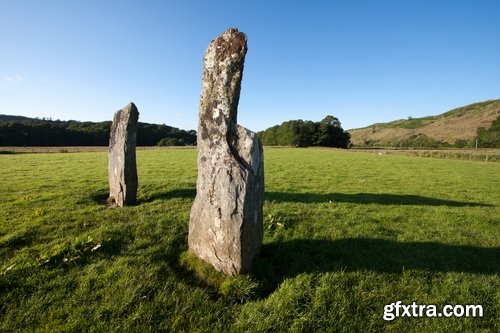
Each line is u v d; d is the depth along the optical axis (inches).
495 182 772.0
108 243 261.3
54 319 172.6
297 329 167.3
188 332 165.2
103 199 439.2
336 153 1948.8
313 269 223.8
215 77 223.8
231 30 224.2
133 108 400.2
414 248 277.0
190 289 199.0
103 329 165.3
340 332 169.2
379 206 449.4
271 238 290.0
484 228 361.1
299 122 4101.9
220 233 216.7
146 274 211.6
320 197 503.2
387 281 214.2
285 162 1176.2
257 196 221.9
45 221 315.0
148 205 392.8
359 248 269.6
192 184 534.3
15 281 201.0
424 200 518.9
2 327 165.0
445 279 220.5
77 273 214.7
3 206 373.1
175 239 278.5
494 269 241.9
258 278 215.0
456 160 1512.1
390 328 172.1
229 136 219.6
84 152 1689.2
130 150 400.2
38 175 672.4
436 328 172.4
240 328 168.7
